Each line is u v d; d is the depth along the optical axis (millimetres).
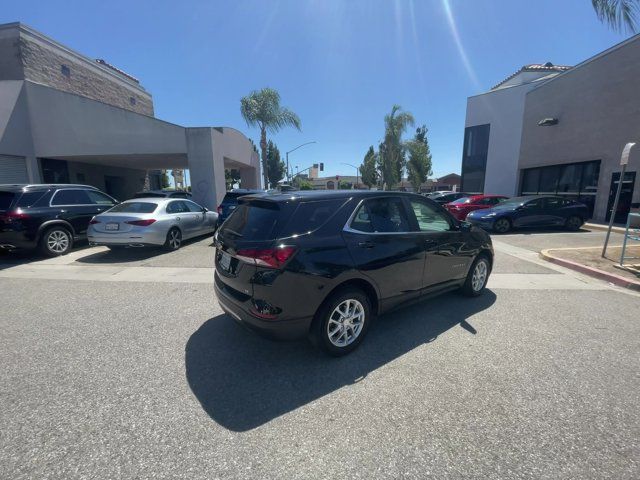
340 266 3102
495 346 3504
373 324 4035
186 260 7543
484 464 2016
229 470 1969
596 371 3039
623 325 4055
